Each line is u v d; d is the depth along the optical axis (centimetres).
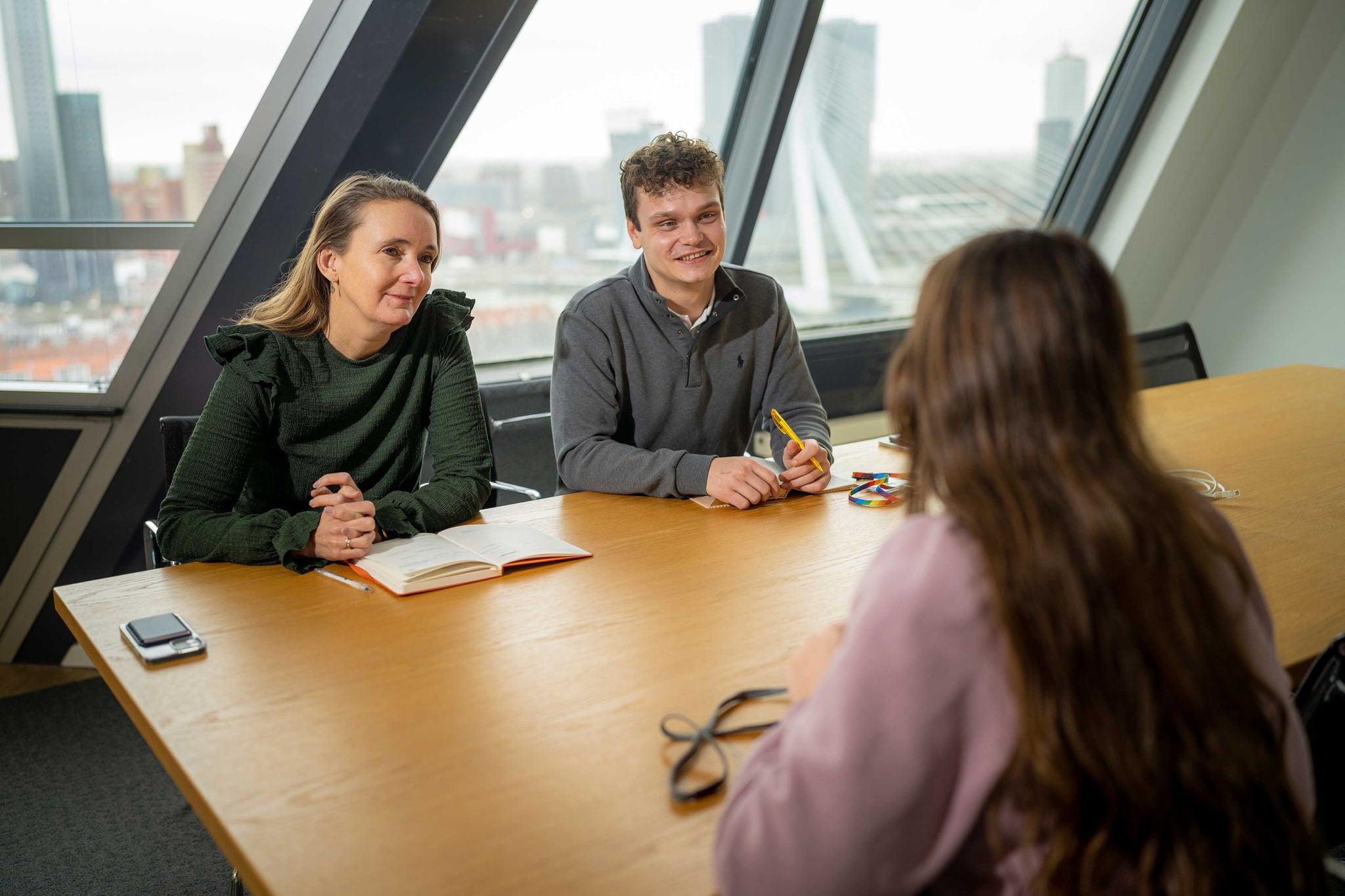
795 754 66
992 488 65
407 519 160
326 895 75
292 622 128
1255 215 405
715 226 188
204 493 157
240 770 93
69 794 218
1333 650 106
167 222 251
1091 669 61
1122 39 377
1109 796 61
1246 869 63
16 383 259
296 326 169
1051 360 65
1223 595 68
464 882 77
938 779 63
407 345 179
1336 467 190
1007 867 67
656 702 105
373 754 96
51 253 251
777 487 175
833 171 337
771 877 65
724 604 132
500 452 235
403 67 237
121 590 140
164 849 199
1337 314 379
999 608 62
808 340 349
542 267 300
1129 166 391
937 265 72
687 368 201
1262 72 379
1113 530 62
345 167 244
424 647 120
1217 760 62
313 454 173
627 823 84
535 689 109
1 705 258
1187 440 212
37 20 238
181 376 255
